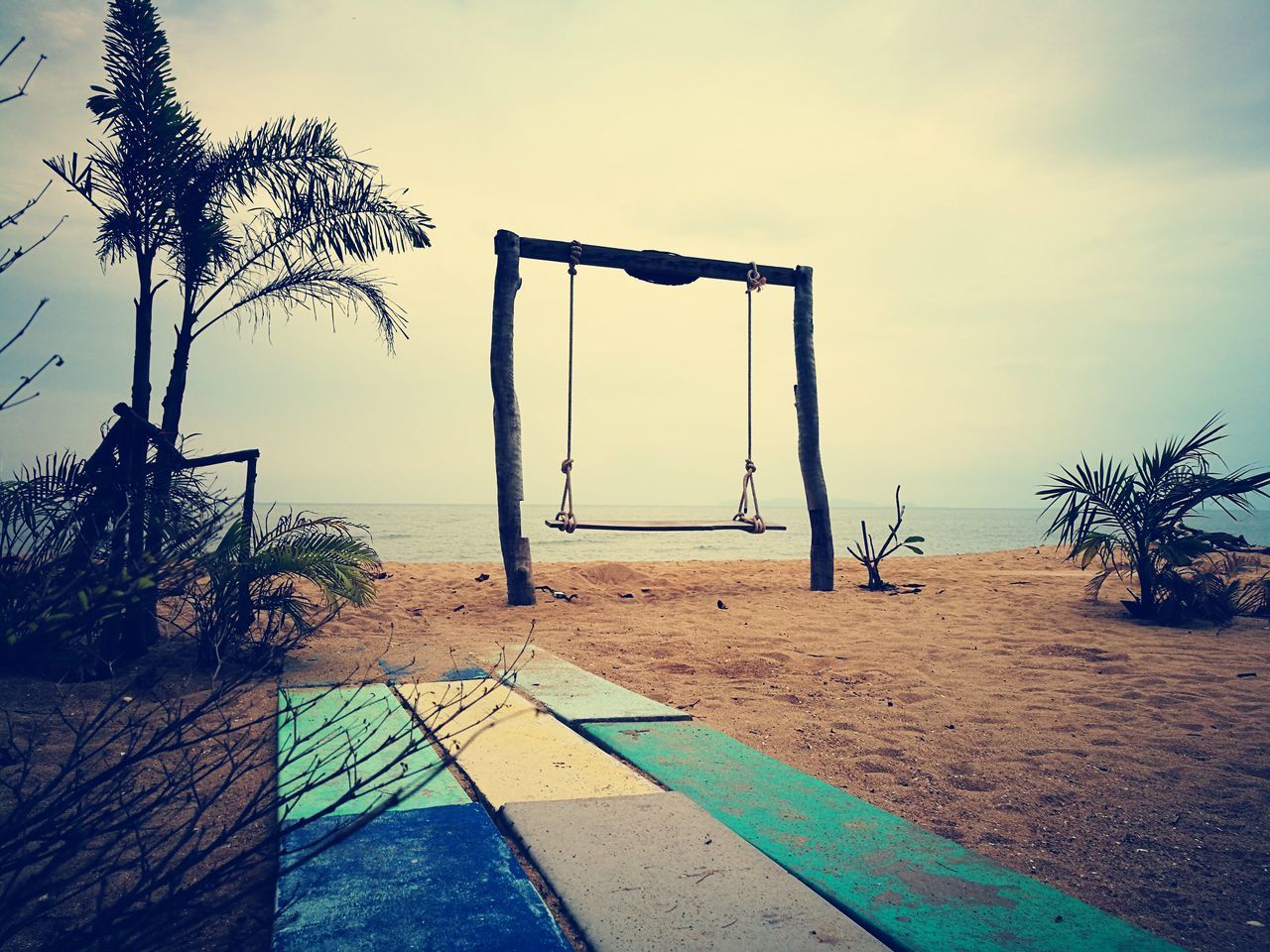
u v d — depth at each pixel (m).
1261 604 7.65
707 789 2.93
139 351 5.15
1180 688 4.70
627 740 3.56
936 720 4.08
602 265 9.05
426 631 6.78
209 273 5.67
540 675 4.91
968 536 51.25
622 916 1.96
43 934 1.83
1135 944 1.90
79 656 3.95
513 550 8.62
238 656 4.84
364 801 2.69
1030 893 2.16
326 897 2.03
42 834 1.62
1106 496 7.57
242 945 1.87
